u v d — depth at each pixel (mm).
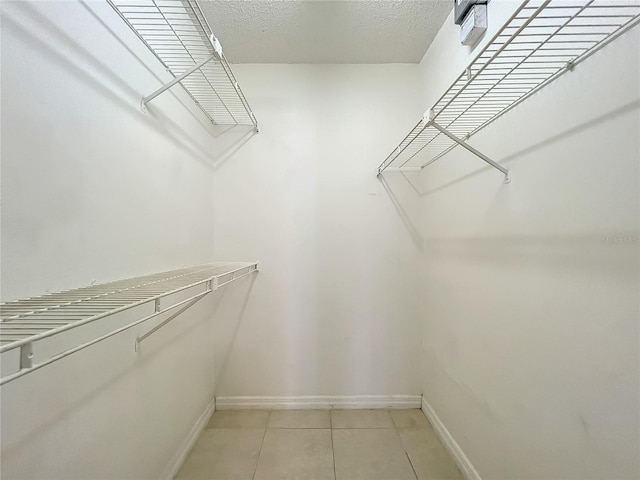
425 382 2123
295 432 1885
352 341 2188
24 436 727
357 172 2186
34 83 755
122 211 1111
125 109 1132
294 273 2180
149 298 778
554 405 955
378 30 1866
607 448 780
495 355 1276
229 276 1936
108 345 1027
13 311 622
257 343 2176
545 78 988
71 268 876
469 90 1246
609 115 766
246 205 2180
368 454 1685
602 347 792
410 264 2193
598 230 799
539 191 1015
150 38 1284
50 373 801
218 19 1767
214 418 2039
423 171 2164
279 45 2000
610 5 707
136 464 1189
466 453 1528
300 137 2184
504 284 1211
